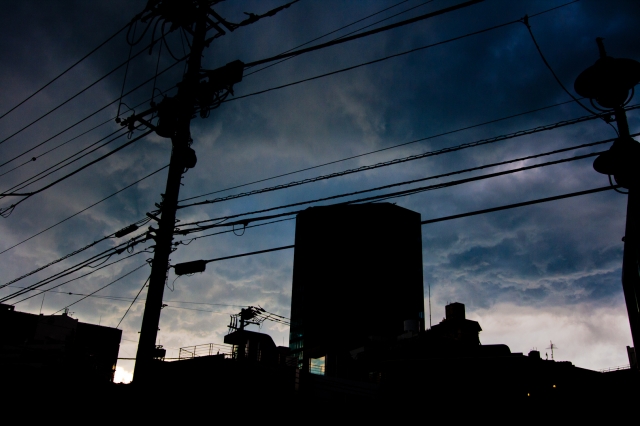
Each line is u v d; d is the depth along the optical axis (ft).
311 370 159.12
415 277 522.88
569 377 102.63
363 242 522.47
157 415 39.73
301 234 557.74
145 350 39.93
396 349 137.18
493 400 100.83
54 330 165.99
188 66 46.14
